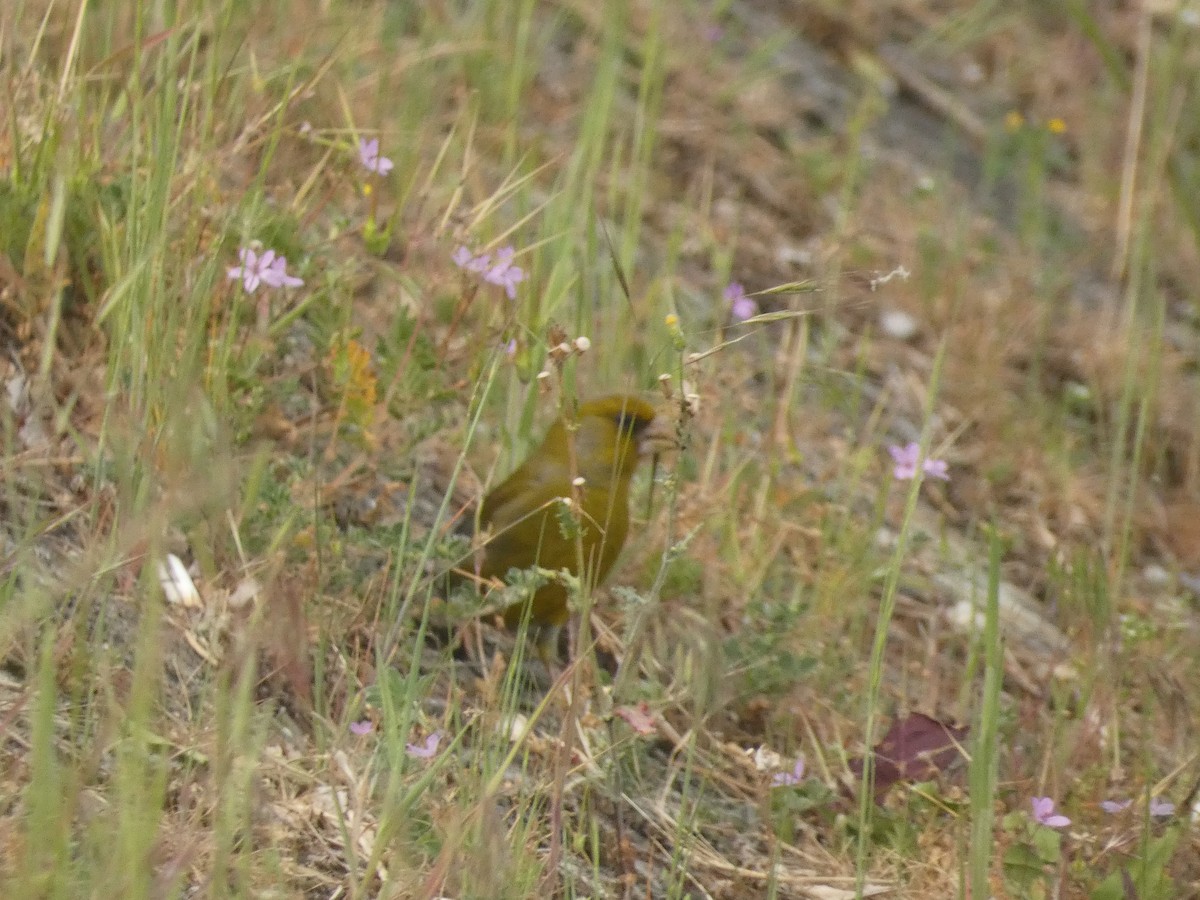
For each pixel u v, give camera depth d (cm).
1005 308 1565
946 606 1161
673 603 999
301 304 977
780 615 944
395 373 1011
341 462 970
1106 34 2084
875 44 1967
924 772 865
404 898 674
